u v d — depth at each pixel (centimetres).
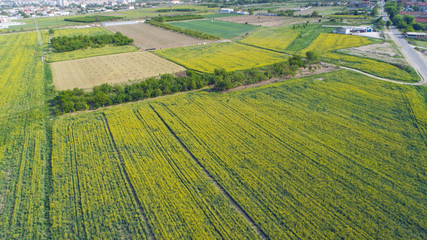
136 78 9206
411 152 5062
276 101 7262
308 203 3962
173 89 7919
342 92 7681
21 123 6325
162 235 3531
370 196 4072
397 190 4184
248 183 4350
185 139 5603
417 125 5934
